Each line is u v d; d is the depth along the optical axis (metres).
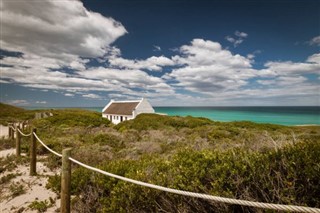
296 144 4.20
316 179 3.40
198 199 3.85
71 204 5.23
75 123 25.50
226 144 7.77
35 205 5.61
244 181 3.79
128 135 17.27
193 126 26.27
